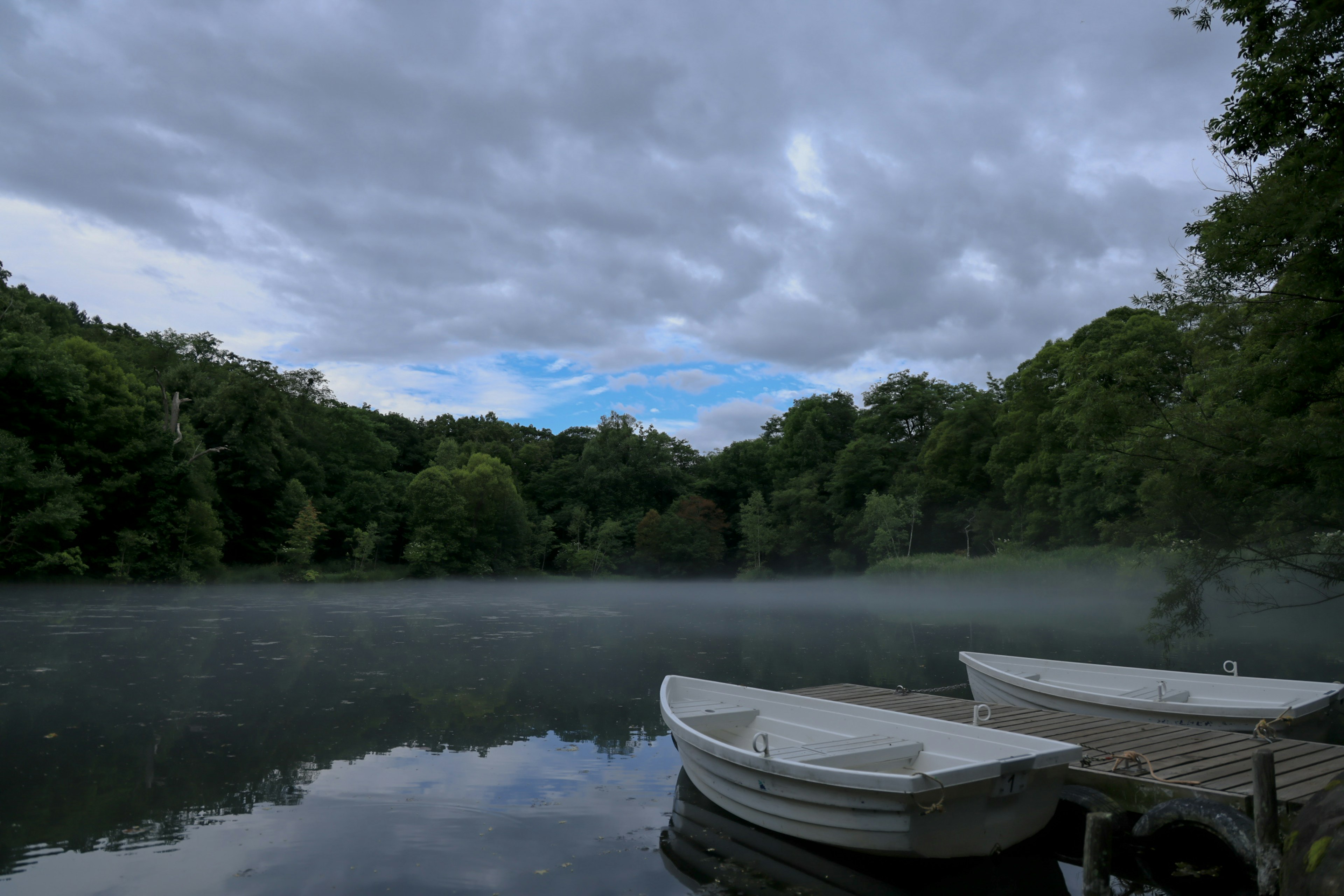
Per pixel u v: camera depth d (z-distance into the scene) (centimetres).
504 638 1892
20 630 1814
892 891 490
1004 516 4306
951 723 607
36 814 600
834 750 602
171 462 3559
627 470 6631
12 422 3114
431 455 6744
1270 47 670
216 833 565
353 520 5141
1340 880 309
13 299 3506
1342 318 822
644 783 710
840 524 5716
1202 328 1420
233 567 4116
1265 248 837
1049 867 546
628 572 6266
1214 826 484
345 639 1791
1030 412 3984
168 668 1318
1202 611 1260
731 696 814
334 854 529
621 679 1277
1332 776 561
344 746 822
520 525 5722
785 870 518
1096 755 631
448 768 746
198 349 5059
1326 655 1530
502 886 481
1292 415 1059
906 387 6041
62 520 2948
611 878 496
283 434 4925
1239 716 738
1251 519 1191
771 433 7481
